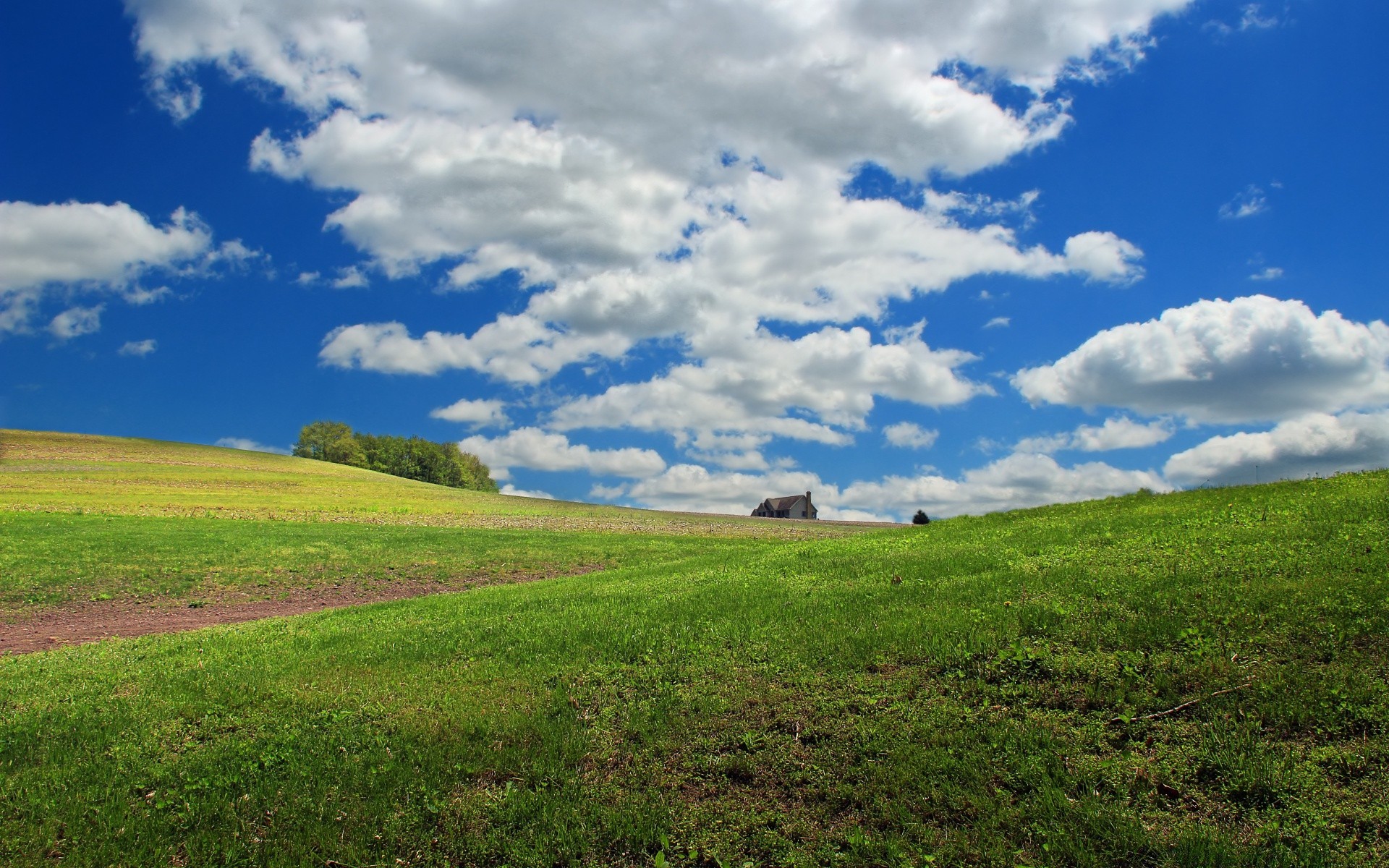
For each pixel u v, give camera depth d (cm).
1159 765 727
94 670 1323
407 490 9175
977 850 658
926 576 1523
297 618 1889
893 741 816
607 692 1012
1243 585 1132
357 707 1027
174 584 2711
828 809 736
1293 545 1373
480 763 850
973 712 858
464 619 1560
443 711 988
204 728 983
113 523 4047
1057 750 766
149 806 803
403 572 3122
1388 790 655
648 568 2348
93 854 722
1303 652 882
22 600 2397
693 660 1090
